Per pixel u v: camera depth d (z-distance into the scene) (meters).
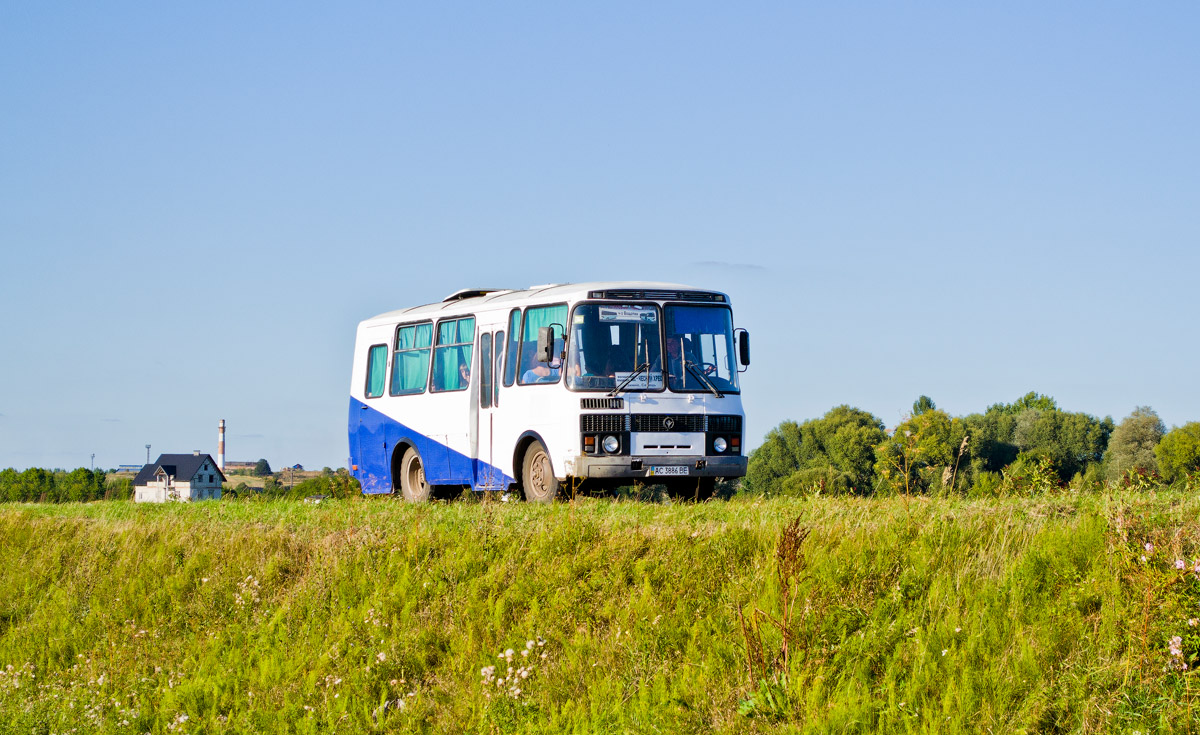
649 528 13.95
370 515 16.84
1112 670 9.12
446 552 14.03
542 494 19.72
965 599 10.50
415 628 12.59
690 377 19.31
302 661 12.51
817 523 13.23
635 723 9.70
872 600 10.88
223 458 138.62
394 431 24.58
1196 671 8.88
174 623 14.28
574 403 18.72
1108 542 10.85
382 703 11.32
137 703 12.14
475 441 21.61
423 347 23.75
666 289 19.53
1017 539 11.70
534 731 10.03
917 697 9.20
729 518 14.44
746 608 11.01
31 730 11.74
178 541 16.61
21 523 19.11
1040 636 9.69
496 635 12.16
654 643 10.87
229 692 12.13
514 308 20.69
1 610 15.73
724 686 9.95
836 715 8.99
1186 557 10.12
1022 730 8.65
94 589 15.73
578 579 12.66
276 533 16.03
